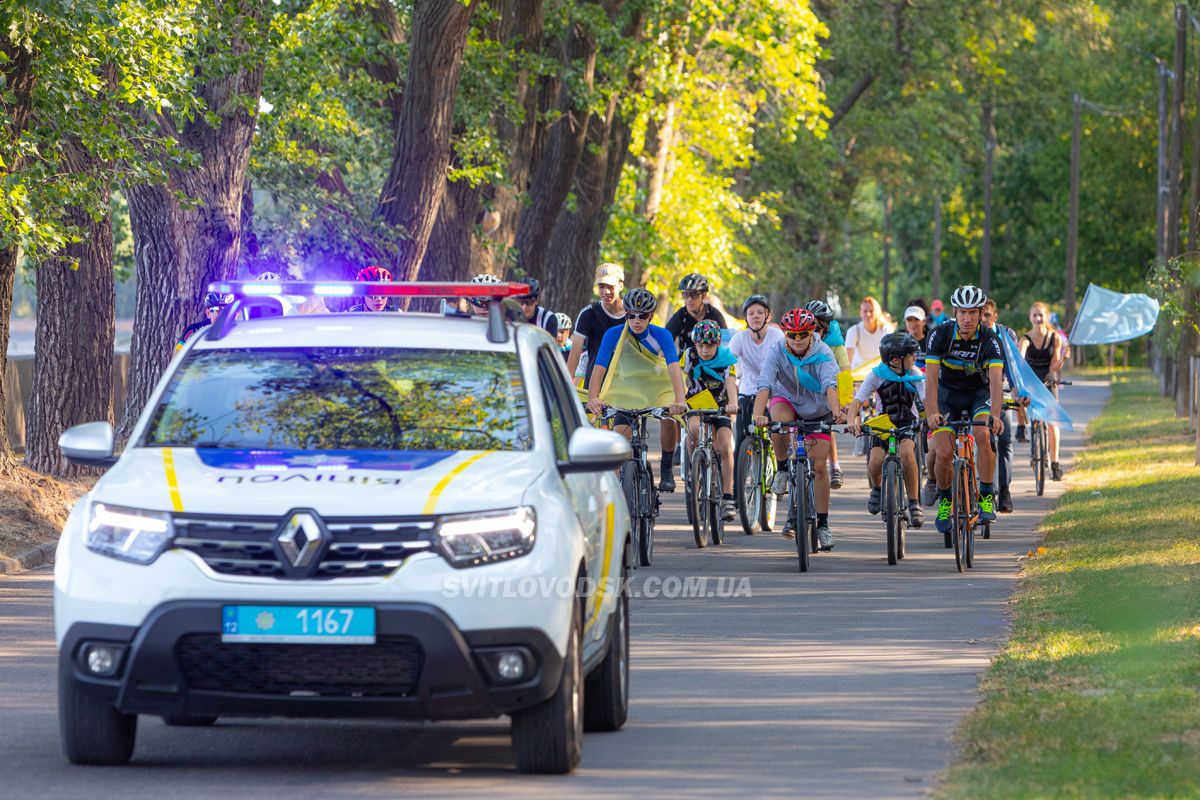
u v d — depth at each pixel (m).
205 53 56.84
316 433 24.30
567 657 22.72
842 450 95.19
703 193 149.50
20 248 57.00
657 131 138.25
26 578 45.31
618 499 27.42
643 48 97.44
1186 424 107.44
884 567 47.25
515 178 97.56
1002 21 177.75
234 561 21.83
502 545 22.08
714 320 53.41
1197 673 29.25
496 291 25.91
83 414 63.25
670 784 22.78
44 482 54.81
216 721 27.28
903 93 183.38
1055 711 26.48
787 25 113.56
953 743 25.31
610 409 48.19
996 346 47.28
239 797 21.92
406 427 24.38
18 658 33.19
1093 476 74.62
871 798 21.92
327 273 74.38
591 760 24.33
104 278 63.78
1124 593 39.25
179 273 62.19
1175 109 143.25
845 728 26.59
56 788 22.33
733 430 56.53
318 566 21.69
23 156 47.59
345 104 82.56
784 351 47.25
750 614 38.97
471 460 23.41
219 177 61.81
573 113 96.06
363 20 76.00
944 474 46.09
